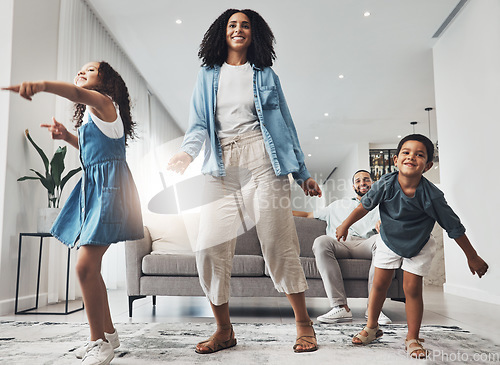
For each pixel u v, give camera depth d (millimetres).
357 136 7371
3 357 1473
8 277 2803
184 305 3191
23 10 3064
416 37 4539
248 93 1568
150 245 2877
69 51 3572
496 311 2863
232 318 2488
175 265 2682
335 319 2371
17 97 2941
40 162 3193
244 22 1585
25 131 3014
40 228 2863
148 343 1710
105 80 1476
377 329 1727
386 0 3893
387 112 6484
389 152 7703
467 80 3992
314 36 4480
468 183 3984
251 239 2982
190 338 1821
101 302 1342
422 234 1535
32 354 1521
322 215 3152
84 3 3936
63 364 1372
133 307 3066
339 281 2457
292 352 1540
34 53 3176
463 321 2412
